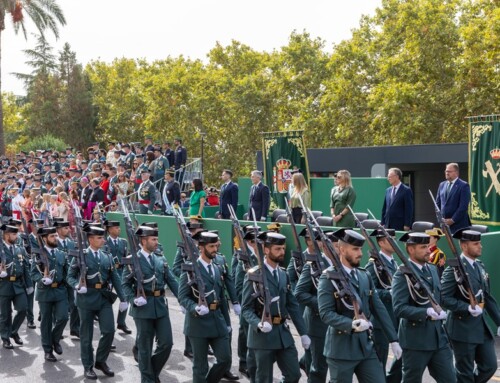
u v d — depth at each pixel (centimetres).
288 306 893
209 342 960
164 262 1059
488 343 902
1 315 1330
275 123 5012
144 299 1008
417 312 824
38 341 1384
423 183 2573
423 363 839
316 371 943
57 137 6025
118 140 6222
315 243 909
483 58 3381
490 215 1636
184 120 5344
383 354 938
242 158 5228
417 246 862
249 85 5081
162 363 1038
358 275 819
